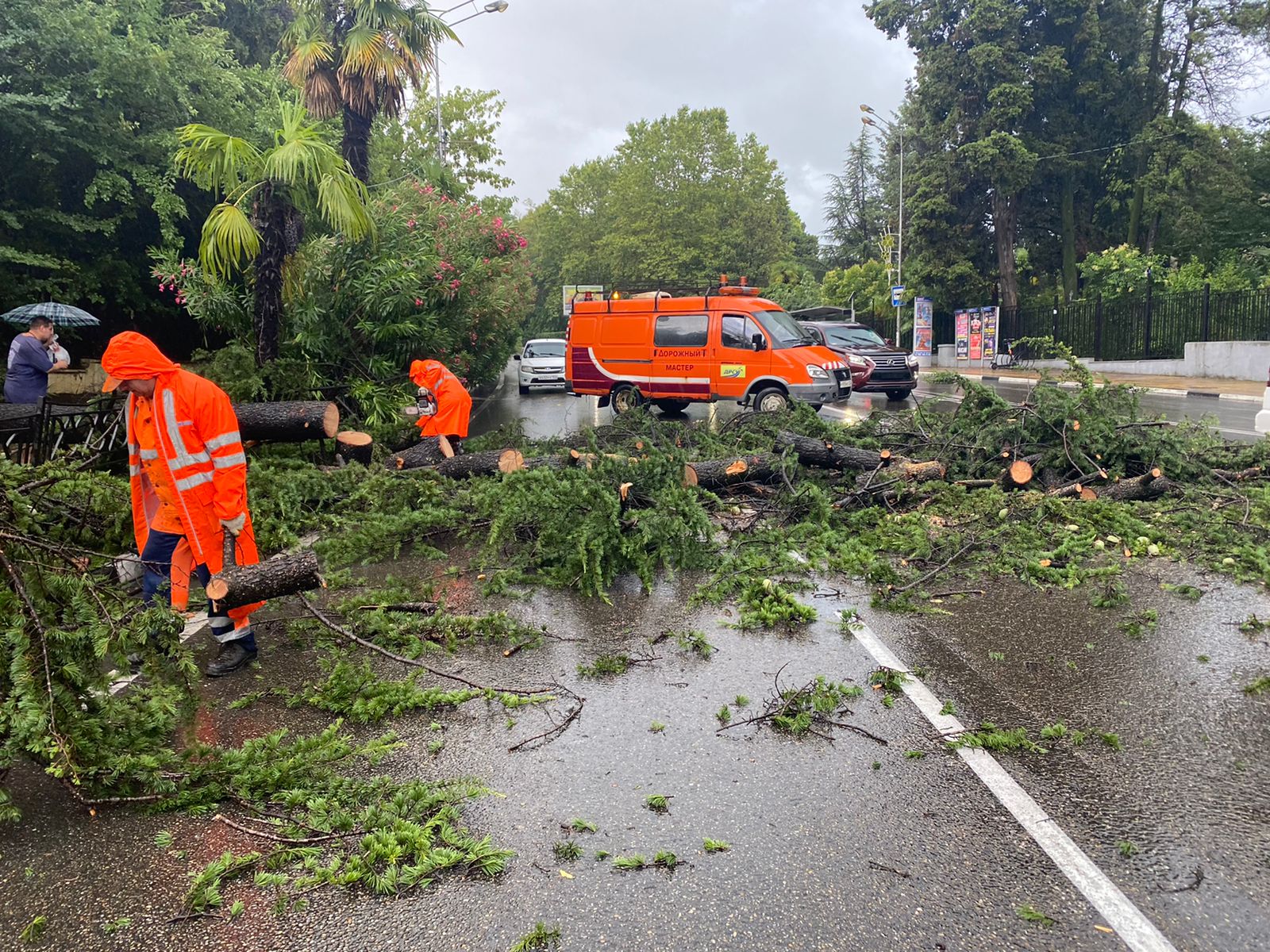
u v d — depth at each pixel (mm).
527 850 2980
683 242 47156
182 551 4500
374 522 6961
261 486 7199
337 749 3529
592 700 4223
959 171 34688
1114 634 5000
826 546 6793
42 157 13336
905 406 19031
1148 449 8086
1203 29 34344
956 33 34094
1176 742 3691
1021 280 39656
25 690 3223
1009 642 4898
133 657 4422
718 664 4645
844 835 3033
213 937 2584
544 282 65125
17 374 9828
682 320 15852
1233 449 9211
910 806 3215
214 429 4344
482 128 37156
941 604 5602
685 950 2471
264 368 10492
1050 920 2572
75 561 3814
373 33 13844
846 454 8469
